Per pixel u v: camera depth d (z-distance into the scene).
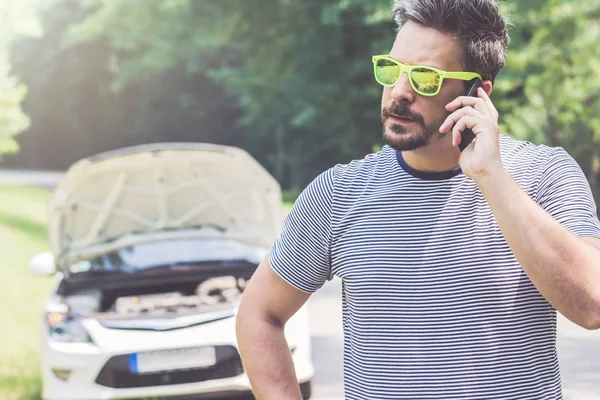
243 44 29.19
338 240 2.45
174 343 6.59
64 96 53.12
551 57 17.80
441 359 2.29
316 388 7.39
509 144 2.46
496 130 2.24
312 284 2.55
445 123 2.28
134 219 8.09
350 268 2.41
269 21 27.19
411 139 2.36
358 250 2.41
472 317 2.29
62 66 52.16
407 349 2.32
